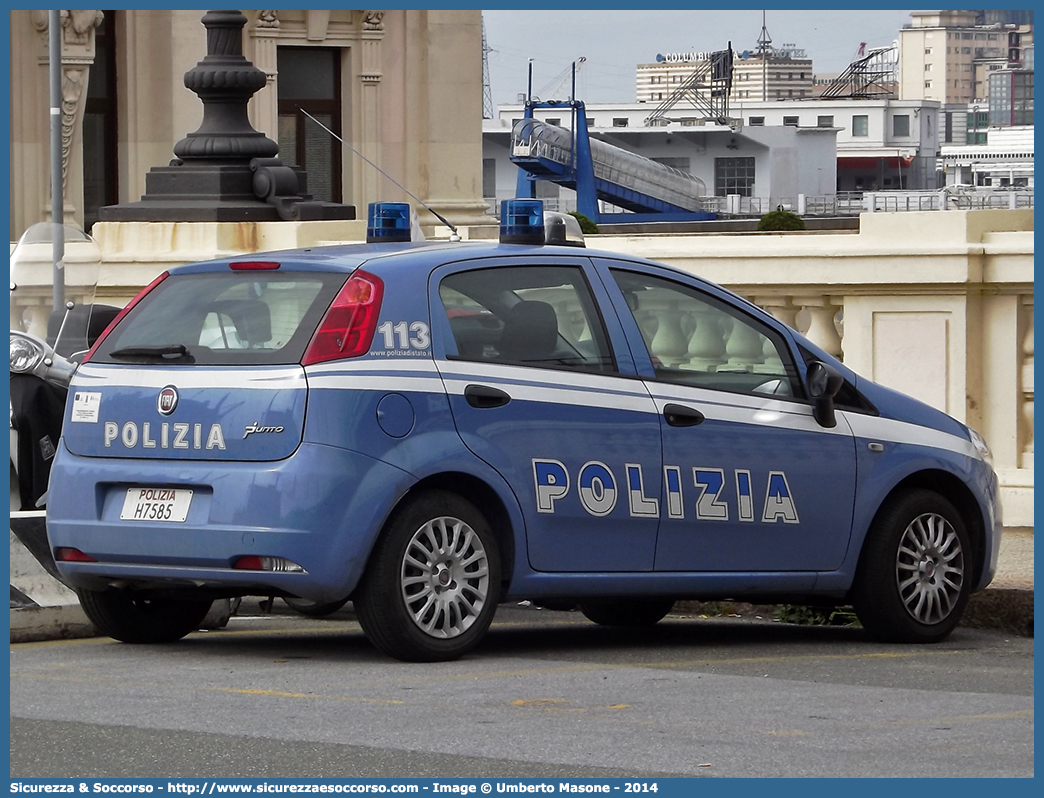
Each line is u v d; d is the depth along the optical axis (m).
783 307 23.12
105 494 14.62
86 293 19.70
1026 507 21.53
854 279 22.42
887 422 16.81
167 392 14.34
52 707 12.38
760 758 10.94
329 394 13.81
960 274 21.88
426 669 14.10
